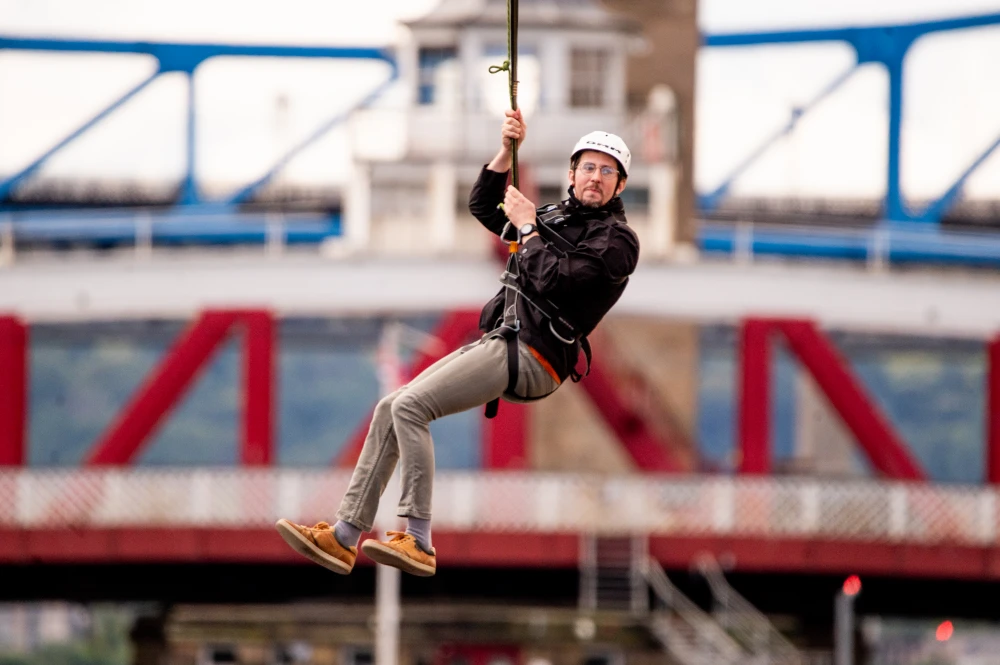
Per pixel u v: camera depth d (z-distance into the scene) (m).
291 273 87.56
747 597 89.50
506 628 86.62
